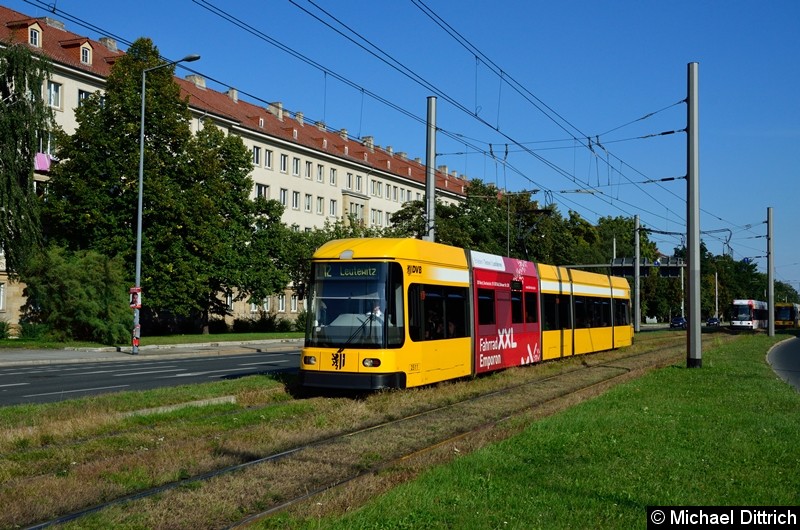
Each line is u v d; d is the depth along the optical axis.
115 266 39.78
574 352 27.75
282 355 35.22
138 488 8.16
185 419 12.73
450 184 105.44
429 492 7.46
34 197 36.66
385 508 6.91
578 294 28.75
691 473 8.33
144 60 44.50
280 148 71.69
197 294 45.84
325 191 77.94
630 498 7.24
